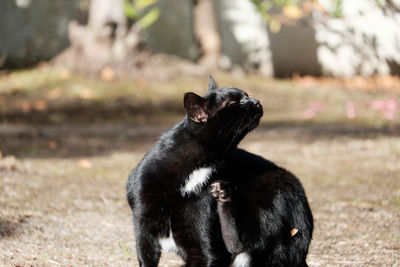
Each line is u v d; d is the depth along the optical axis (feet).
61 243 19.02
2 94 52.13
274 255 15.81
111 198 25.20
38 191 25.14
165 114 48.98
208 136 15.49
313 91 57.62
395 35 60.13
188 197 15.01
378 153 35.04
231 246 14.87
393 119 46.78
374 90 59.06
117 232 20.68
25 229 20.03
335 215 23.32
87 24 58.80
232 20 70.03
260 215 15.61
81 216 22.22
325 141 38.96
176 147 15.55
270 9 62.23
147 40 70.08
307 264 17.78
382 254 18.86
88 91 52.11
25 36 70.33
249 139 40.22
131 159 34.55
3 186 25.36
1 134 40.78
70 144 38.63
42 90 52.85
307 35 67.31
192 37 70.90
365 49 63.98
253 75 66.13
